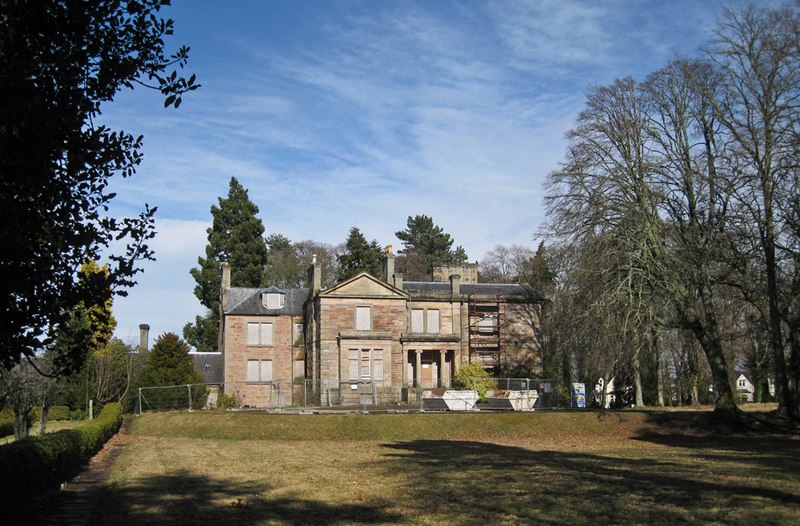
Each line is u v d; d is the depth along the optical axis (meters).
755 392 65.94
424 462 23.55
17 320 8.98
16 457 14.05
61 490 17.70
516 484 17.55
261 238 79.25
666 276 33.50
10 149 8.30
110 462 24.70
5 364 8.99
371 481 18.66
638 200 35.69
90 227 9.37
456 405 42.88
